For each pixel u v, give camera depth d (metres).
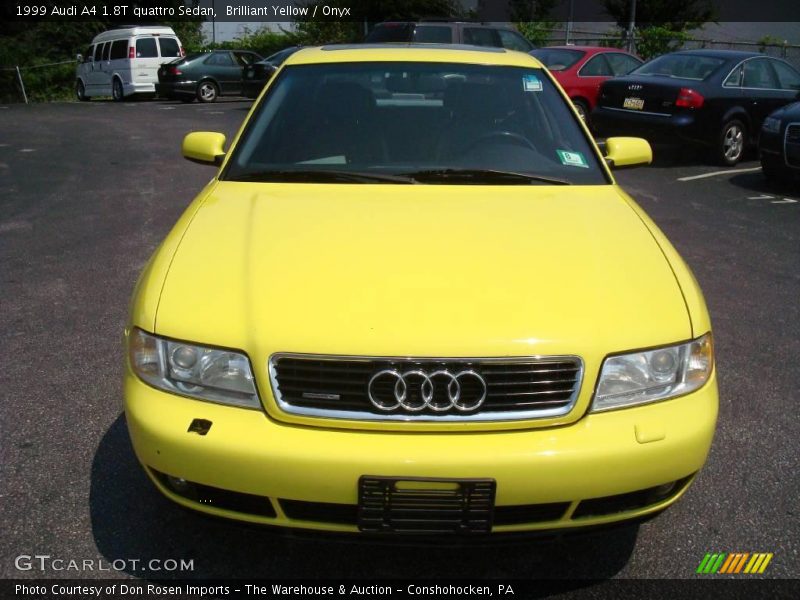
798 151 8.62
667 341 2.26
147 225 6.82
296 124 3.39
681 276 2.51
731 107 10.33
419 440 2.10
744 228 7.12
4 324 4.50
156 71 21.73
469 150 3.29
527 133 3.41
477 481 2.06
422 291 2.28
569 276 2.39
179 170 9.70
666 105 10.09
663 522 2.78
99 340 4.29
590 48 12.73
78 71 23.95
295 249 2.50
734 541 2.67
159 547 2.58
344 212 2.77
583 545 2.65
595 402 2.18
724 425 3.47
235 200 2.92
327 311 2.21
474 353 2.12
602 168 3.31
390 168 3.17
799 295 5.29
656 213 7.63
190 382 2.21
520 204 2.89
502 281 2.34
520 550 2.62
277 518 2.17
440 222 2.69
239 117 16.03
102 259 5.79
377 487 2.08
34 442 3.21
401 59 3.69
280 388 2.15
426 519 2.11
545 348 2.15
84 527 2.67
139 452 2.25
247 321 2.21
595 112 10.86
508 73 3.69
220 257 2.48
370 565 2.54
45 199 7.91
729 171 10.17
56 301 4.89
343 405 2.13
